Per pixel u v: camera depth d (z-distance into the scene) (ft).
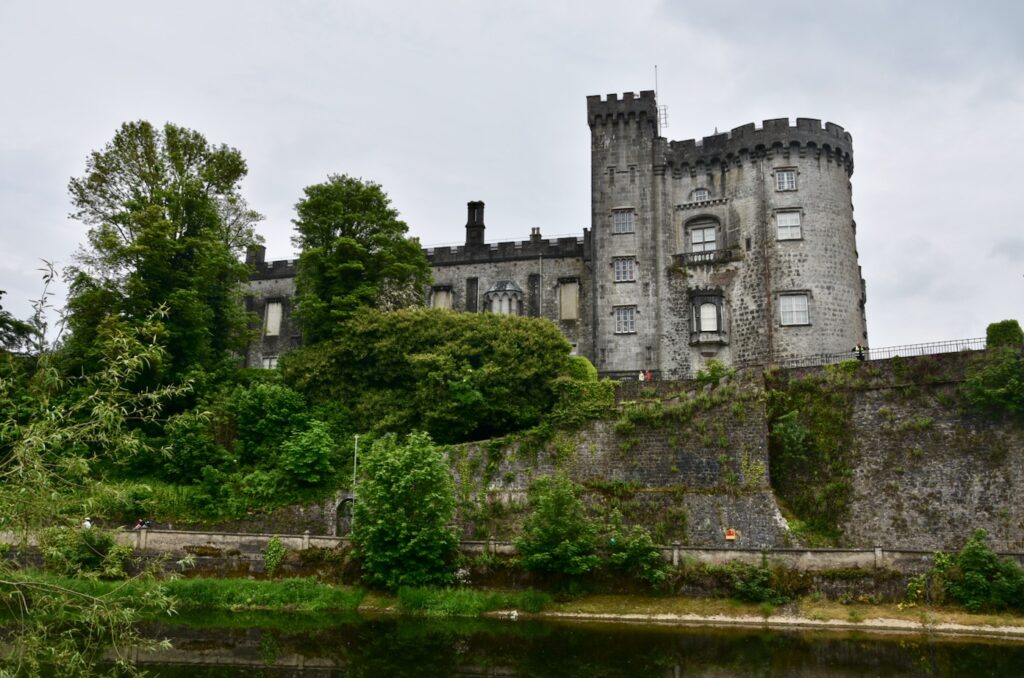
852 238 164.04
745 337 158.61
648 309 165.17
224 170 159.74
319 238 157.48
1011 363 110.42
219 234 153.99
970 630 92.99
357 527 112.68
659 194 169.37
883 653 84.58
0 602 74.49
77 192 148.25
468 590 108.06
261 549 114.32
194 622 99.19
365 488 114.11
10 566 48.93
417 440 114.52
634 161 171.42
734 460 118.52
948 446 113.39
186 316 141.08
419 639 91.45
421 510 109.81
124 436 50.80
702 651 85.92
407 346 142.10
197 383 139.85
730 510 115.55
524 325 140.97
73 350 133.80
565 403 129.18
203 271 144.66
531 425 133.90
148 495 122.42
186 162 156.15
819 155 162.61
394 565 109.70
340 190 157.58
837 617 97.81
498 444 125.90
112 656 82.69
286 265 202.28
